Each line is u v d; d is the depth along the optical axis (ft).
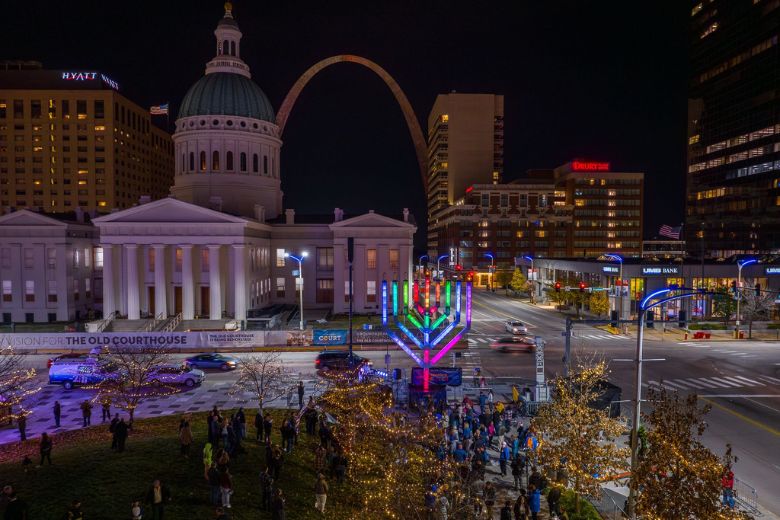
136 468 69.67
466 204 441.27
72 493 62.08
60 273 217.56
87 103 482.69
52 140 482.69
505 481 76.18
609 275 240.53
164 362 127.13
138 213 205.57
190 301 206.80
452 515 57.67
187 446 73.92
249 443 82.17
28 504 59.21
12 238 216.54
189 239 206.39
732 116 345.10
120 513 57.72
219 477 60.34
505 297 348.59
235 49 279.28
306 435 89.81
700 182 378.32
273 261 254.68
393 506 61.77
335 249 236.84
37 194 484.74
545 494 70.44
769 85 313.73
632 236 493.36
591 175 490.90
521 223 439.22
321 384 124.77
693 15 382.63
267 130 275.18
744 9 333.21
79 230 228.43
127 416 106.11
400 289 236.22
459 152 558.56
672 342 185.47
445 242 506.48
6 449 86.17
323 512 63.36
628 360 156.04
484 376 135.95
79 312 227.40
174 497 62.23
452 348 172.45
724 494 63.21
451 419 90.38
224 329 195.21
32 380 134.82
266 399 113.91
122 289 221.25
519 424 99.09
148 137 563.07
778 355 163.63
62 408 113.80
